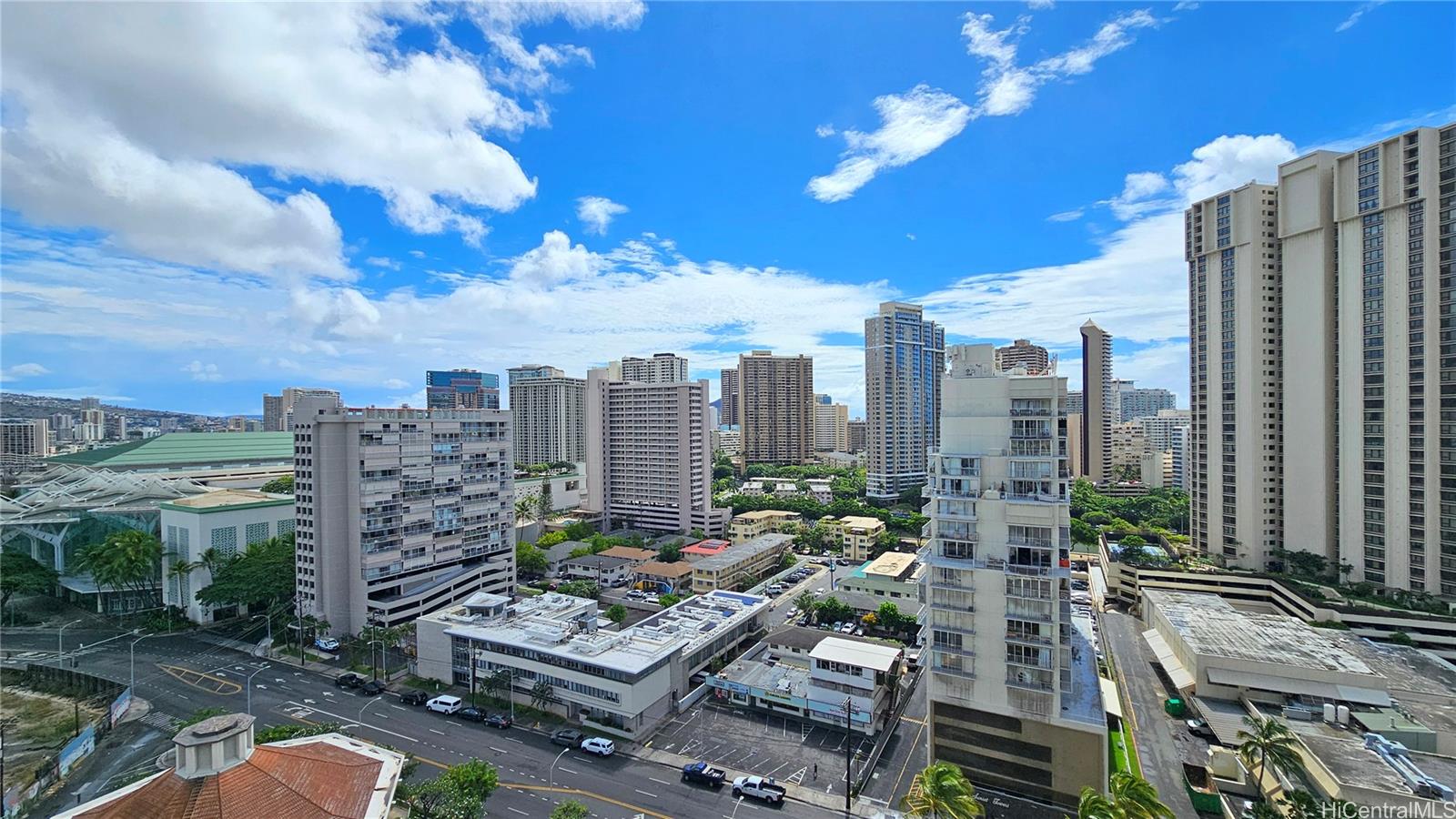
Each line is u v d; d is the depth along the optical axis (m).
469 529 144.75
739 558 173.75
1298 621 110.69
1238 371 141.75
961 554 76.94
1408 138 115.44
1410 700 84.06
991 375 80.69
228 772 45.31
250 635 129.38
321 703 98.50
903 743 85.88
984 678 74.56
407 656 115.81
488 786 64.31
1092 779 69.88
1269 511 138.38
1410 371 115.75
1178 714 95.94
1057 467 73.75
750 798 73.19
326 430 124.25
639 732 88.38
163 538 151.12
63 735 90.19
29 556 151.62
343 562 126.00
